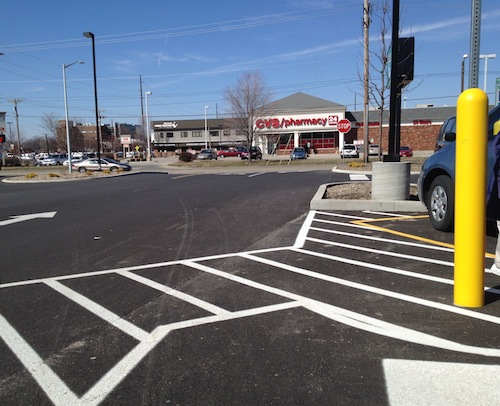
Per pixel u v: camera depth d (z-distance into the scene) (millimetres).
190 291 4609
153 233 7789
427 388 2738
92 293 4664
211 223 8516
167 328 3709
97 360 3207
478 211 3838
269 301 4250
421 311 3908
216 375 2951
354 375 2906
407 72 12125
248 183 17484
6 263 6031
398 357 3121
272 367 3029
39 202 13383
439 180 6941
